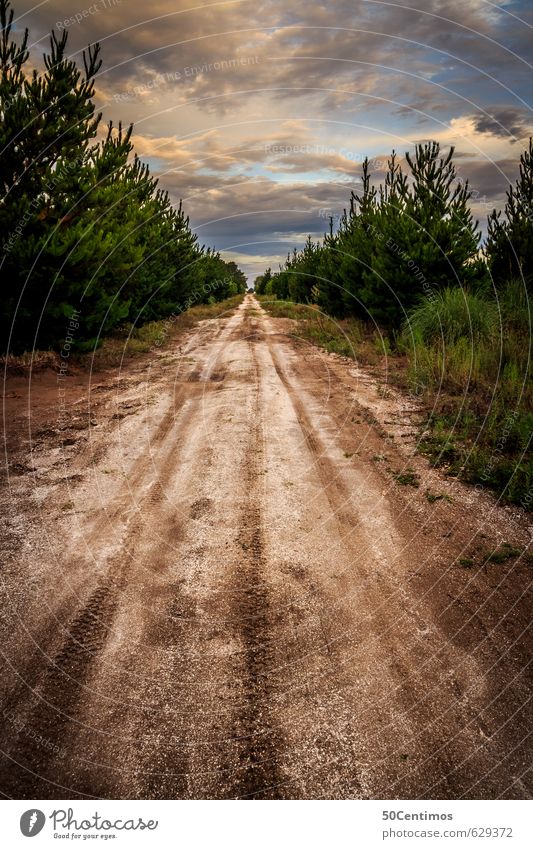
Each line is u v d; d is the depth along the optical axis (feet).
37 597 9.59
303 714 7.08
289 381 28.27
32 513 12.91
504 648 8.18
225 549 11.24
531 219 34.24
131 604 9.41
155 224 52.47
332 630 8.71
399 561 10.70
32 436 18.98
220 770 6.31
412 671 7.79
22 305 28.91
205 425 20.07
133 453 17.19
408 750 6.52
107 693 7.46
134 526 12.28
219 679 7.70
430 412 20.89
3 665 7.97
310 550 11.19
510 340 27.09
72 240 28.30
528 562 10.46
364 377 28.63
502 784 6.10
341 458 16.48
